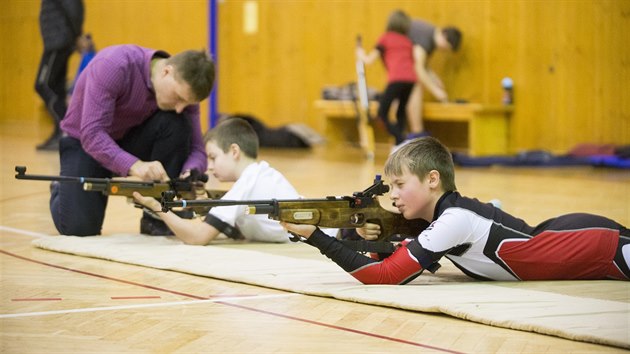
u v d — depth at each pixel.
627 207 11.05
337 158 18.44
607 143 17.20
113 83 7.83
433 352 4.59
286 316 5.32
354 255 5.87
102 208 8.23
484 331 4.97
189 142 8.48
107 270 6.73
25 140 21.66
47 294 5.91
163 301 5.72
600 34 17.17
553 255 5.98
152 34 24.69
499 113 18.41
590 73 17.36
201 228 7.63
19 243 8.01
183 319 5.25
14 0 26.84
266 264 6.78
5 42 27.34
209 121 17.58
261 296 5.85
